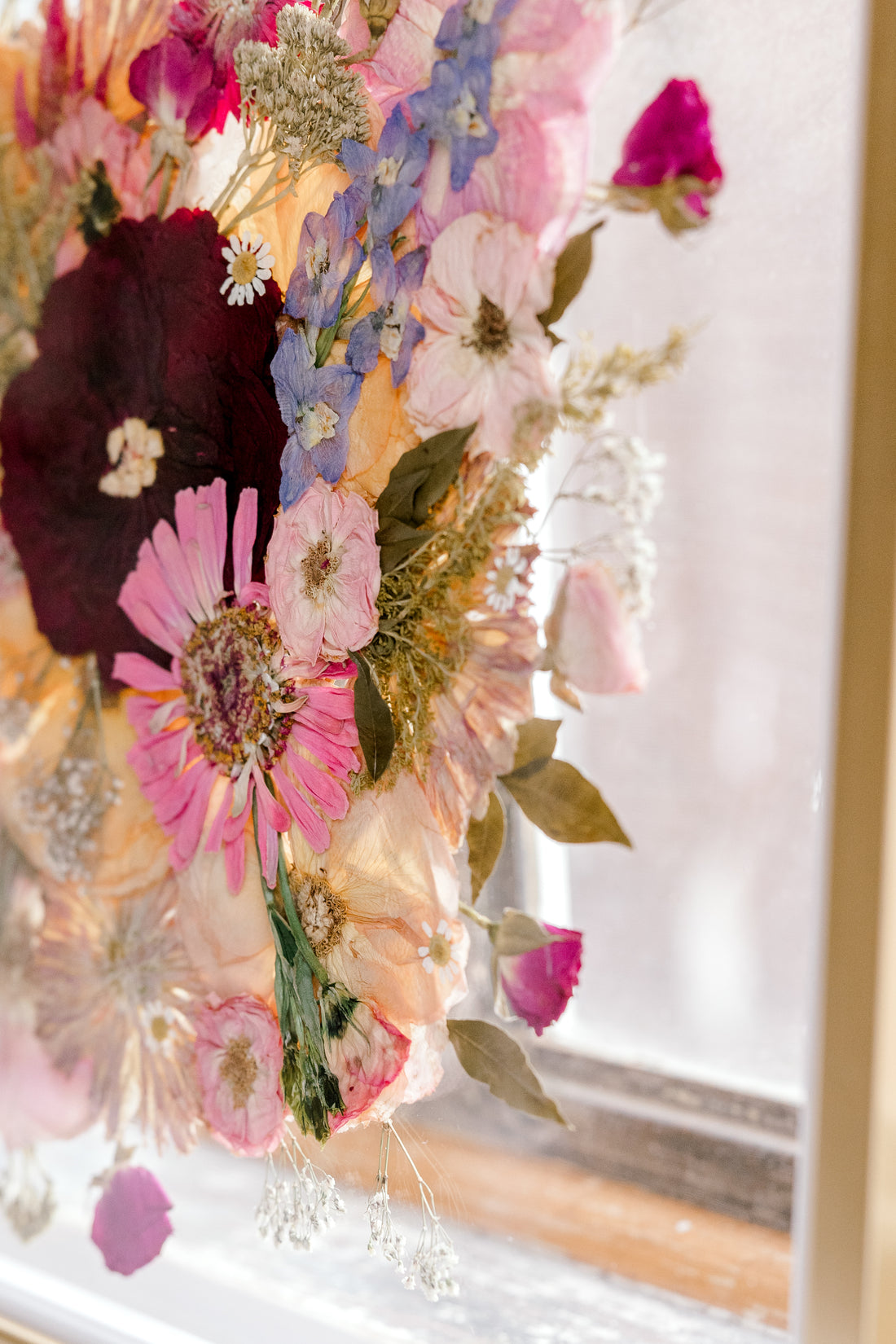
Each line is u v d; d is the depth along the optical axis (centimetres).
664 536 47
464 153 47
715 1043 48
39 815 58
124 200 53
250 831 53
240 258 51
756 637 46
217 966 55
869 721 44
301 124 50
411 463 49
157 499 54
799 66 45
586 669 48
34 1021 60
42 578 57
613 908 48
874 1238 45
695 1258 48
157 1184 57
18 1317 60
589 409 47
